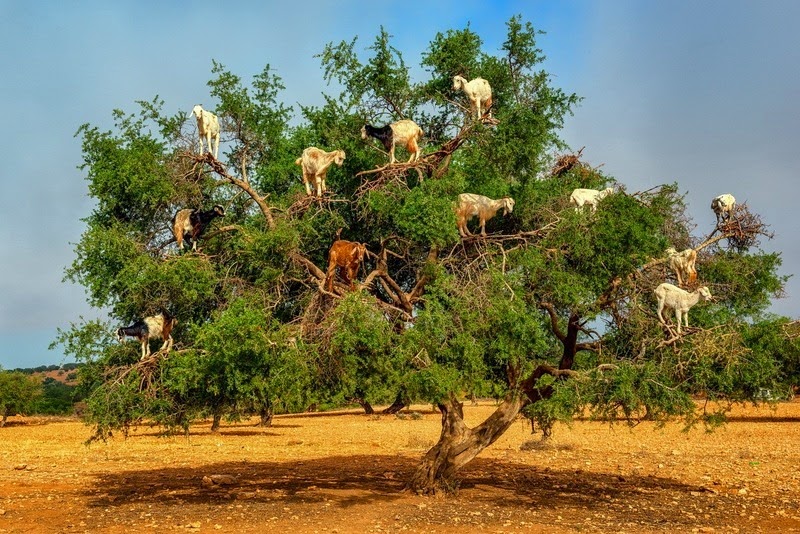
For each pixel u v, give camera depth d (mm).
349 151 17547
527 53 17953
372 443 37656
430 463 18781
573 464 26703
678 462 27000
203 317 17141
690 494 19531
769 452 29828
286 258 15883
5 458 30062
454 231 15000
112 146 17547
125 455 31406
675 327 15828
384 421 59781
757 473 23797
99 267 16719
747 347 16125
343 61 18109
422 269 17078
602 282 15859
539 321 16125
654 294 16406
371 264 18391
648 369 15305
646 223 15555
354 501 17906
